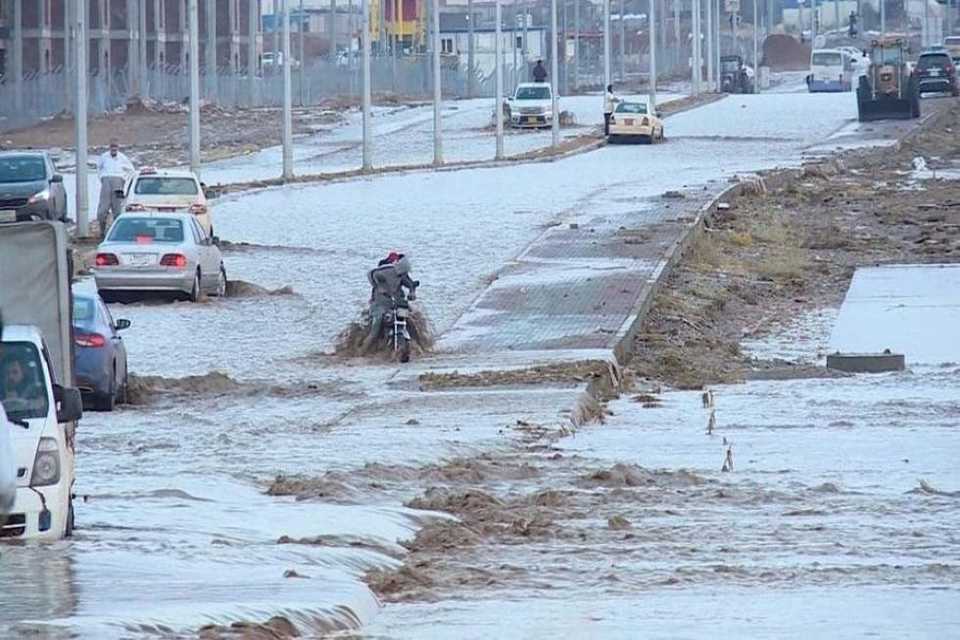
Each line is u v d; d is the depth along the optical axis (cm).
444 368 8531
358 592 3466
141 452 6312
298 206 15962
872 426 6938
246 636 2980
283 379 8369
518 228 13712
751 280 11881
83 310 7744
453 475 5703
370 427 7025
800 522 4756
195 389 8150
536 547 4366
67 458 4344
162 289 10700
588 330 9438
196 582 3522
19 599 3278
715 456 6212
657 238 12681
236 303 10788
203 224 12888
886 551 4231
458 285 11131
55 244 4853
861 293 11219
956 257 12556
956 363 8806
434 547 4362
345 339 9100
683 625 3247
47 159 14112
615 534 4562
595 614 3388
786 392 8019
